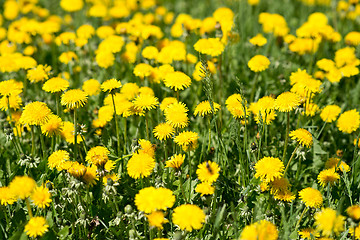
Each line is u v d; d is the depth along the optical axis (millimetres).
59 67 8117
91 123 5910
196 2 12242
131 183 4727
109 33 7656
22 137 5531
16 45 8227
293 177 5070
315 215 3795
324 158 5297
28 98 6027
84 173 3766
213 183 3875
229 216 4309
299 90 5191
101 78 6988
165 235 4266
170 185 4453
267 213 3938
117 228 4180
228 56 7062
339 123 5199
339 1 10102
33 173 4586
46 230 3500
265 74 7094
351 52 6531
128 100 5461
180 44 6895
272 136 5547
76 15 10344
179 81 4727
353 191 4438
